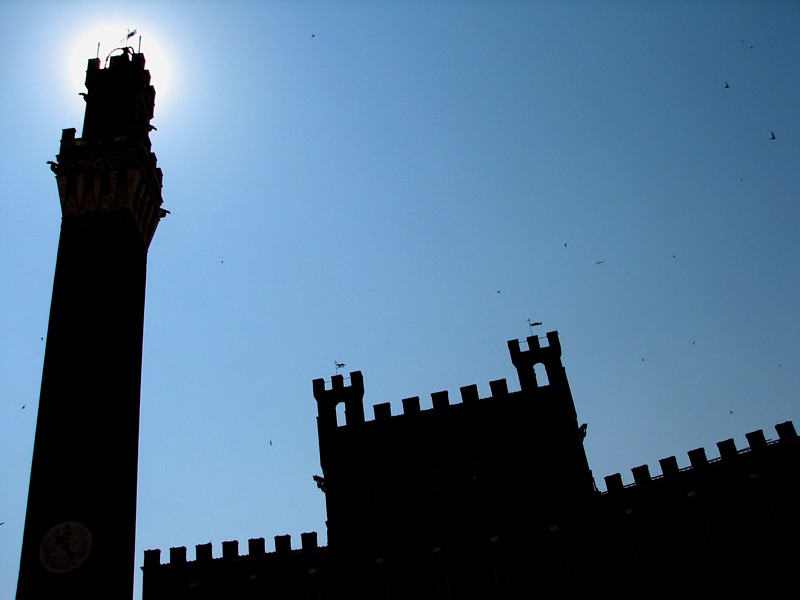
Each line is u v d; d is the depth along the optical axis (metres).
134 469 67.12
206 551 75.69
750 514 65.31
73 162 77.12
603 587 67.25
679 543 66.81
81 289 70.69
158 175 83.50
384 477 77.00
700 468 68.75
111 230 73.81
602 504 71.19
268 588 73.06
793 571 62.34
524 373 80.25
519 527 72.00
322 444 79.81
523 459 75.62
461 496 74.69
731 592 63.56
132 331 71.38
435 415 79.56
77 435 63.94
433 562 71.69
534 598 68.19
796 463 65.12
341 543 74.00
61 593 58.34
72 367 66.94
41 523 60.84
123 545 62.19
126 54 86.94
